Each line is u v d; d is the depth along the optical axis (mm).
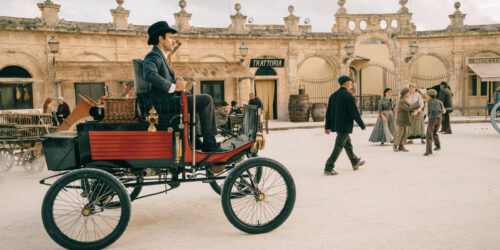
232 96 21844
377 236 3705
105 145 3713
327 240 3639
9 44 16922
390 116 10930
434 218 4199
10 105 17109
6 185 6527
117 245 3660
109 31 18812
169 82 3701
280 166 3914
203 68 20188
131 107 3752
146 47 20062
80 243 3553
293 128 17969
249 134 4391
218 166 4129
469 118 20688
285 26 22688
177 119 3812
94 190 3721
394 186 5766
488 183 5777
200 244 3633
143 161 3805
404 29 23625
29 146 7688
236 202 5078
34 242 3805
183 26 20750
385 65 28172
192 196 5480
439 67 26781
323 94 26625
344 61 23141
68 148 3744
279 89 22906
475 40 23297
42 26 17250
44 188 6281
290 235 3812
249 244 3600
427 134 8789
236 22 21828
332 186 5898
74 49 18359
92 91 18500
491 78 22016
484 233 3709
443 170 6887
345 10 23125
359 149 10172
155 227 4172
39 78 17703
